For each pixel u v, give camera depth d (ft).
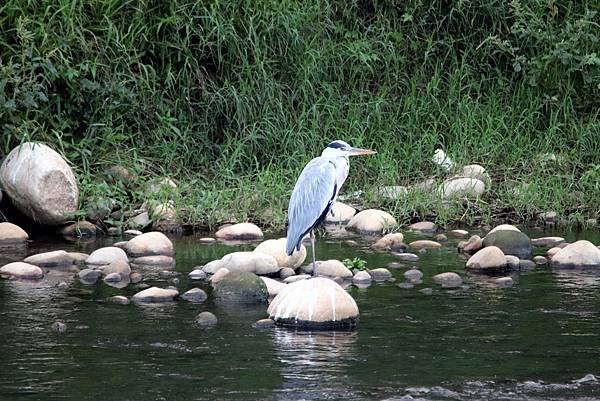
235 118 54.85
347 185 54.70
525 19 60.80
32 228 48.32
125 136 51.80
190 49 55.98
